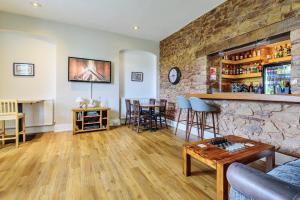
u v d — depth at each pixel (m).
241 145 1.99
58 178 1.99
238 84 4.15
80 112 4.13
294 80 2.19
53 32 4.07
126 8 3.43
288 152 2.24
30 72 4.05
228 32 3.13
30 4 3.29
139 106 4.36
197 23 3.93
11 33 3.86
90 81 4.53
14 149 2.95
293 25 2.17
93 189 1.78
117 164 2.37
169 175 2.08
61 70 4.21
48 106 4.12
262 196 0.80
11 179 1.95
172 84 4.98
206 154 1.75
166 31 4.75
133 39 5.16
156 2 3.21
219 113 3.36
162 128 4.64
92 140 3.50
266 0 2.50
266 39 2.60
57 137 3.71
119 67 5.21
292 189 0.73
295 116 2.16
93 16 3.81
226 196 1.53
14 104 3.35
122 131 4.28
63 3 3.25
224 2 3.21
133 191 1.75
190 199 1.63
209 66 3.75
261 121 2.58
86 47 4.47
